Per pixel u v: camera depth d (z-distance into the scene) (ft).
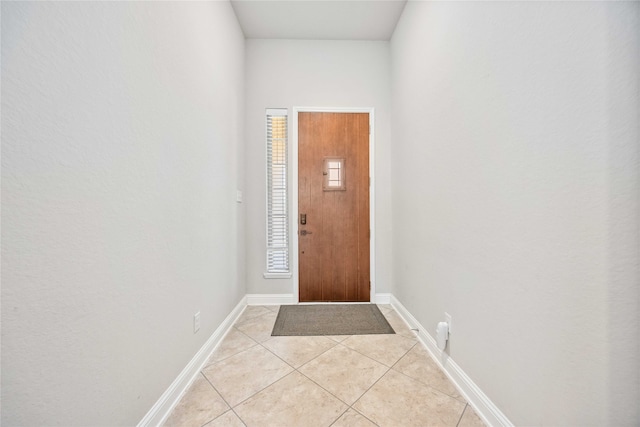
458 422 3.72
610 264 2.22
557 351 2.66
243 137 8.43
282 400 4.13
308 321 7.27
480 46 3.85
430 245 5.58
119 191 2.96
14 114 1.96
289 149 8.82
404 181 7.35
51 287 2.22
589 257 2.36
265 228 8.79
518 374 3.16
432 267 5.49
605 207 2.24
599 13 2.26
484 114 3.77
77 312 2.45
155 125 3.64
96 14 2.64
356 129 8.92
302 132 8.90
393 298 8.48
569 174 2.53
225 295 6.52
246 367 5.04
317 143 8.89
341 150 8.91
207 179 5.42
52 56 2.22
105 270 2.76
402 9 7.41
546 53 2.75
